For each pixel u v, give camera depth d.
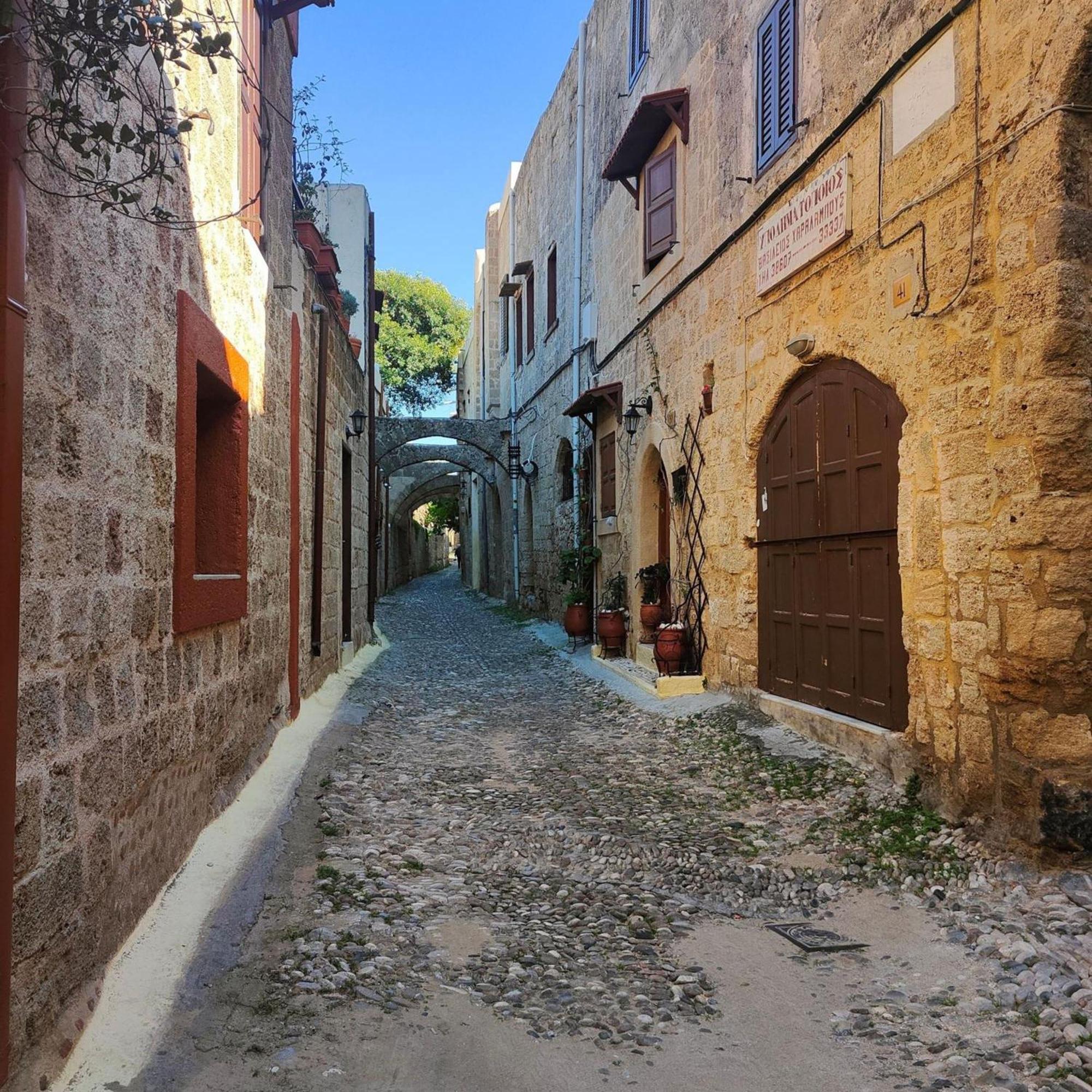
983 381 4.51
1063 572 4.02
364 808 5.47
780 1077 2.65
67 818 2.59
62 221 2.59
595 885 4.29
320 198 15.02
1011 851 4.14
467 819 5.37
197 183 4.24
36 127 2.38
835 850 4.61
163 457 3.62
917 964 3.37
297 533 7.46
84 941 2.72
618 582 12.02
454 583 38.97
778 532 7.21
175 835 3.84
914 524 5.10
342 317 11.08
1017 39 4.24
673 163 9.66
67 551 2.63
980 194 4.53
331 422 10.01
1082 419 4.00
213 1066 2.61
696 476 8.92
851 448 6.07
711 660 8.58
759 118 7.36
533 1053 2.77
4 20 2.14
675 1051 2.79
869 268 5.66
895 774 5.27
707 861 4.57
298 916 3.71
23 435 2.29
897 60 5.27
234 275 5.14
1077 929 3.44
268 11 6.33
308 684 8.28
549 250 17.39
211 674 4.53
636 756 6.99
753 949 3.57
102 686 2.92
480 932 3.68
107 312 2.98
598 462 13.34
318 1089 2.53
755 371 7.50
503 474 22.89
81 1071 2.46
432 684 11.05
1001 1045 2.75
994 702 4.37
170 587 3.71
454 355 38.97
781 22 6.94
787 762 6.07
